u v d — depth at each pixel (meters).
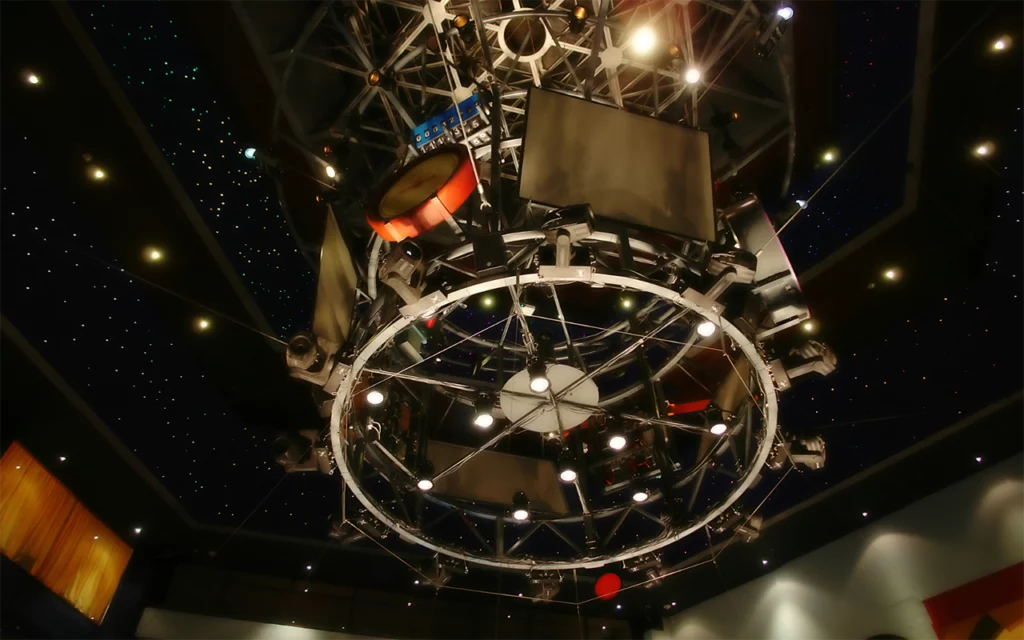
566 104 5.28
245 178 8.34
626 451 7.58
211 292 8.91
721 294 5.35
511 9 6.63
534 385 5.49
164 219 8.14
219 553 10.49
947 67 7.15
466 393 7.38
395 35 6.55
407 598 11.47
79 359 7.86
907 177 8.01
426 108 6.75
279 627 10.35
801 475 10.04
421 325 6.37
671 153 5.36
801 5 6.86
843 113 7.91
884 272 8.87
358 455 6.14
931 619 8.68
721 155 7.90
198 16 6.93
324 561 10.92
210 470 9.53
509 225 7.24
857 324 9.46
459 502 7.09
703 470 6.82
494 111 5.75
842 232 8.73
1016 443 8.59
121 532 9.80
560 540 11.75
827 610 9.71
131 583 9.78
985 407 8.47
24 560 8.05
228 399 10.05
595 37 5.70
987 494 8.70
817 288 9.16
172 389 8.78
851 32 7.14
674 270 5.55
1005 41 6.89
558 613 11.95
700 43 7.22
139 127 7.34
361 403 6.25
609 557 6.67
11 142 6.91
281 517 10.28
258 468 9.89
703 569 11.20
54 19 6.47
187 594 10.34
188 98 7.58
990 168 7.75
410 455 6.89
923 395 9.03
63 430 8.34
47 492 8.62
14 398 7.90
